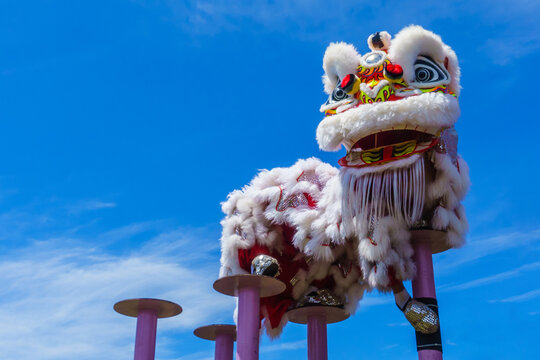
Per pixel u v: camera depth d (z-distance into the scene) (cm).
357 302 732
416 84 617
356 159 644
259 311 681
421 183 600
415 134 619
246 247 717
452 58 647
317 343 730
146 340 677
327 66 672
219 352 752
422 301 617
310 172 716
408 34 626
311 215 669
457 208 632
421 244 632
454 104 604
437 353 598
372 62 638
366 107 607
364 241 611
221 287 683
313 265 725
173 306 693
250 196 730
